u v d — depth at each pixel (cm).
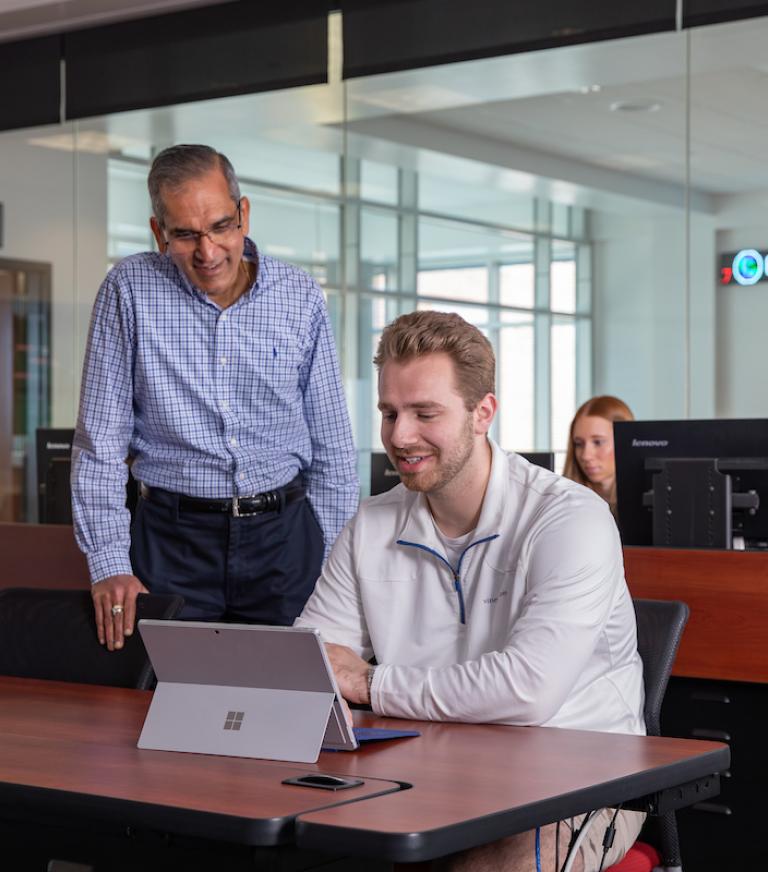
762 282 591
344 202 681
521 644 200
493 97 624
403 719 202
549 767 165
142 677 256
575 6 533
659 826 221
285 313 306
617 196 639
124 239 680
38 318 718
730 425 329
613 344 661
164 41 626
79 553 376
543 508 214
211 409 302
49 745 182
